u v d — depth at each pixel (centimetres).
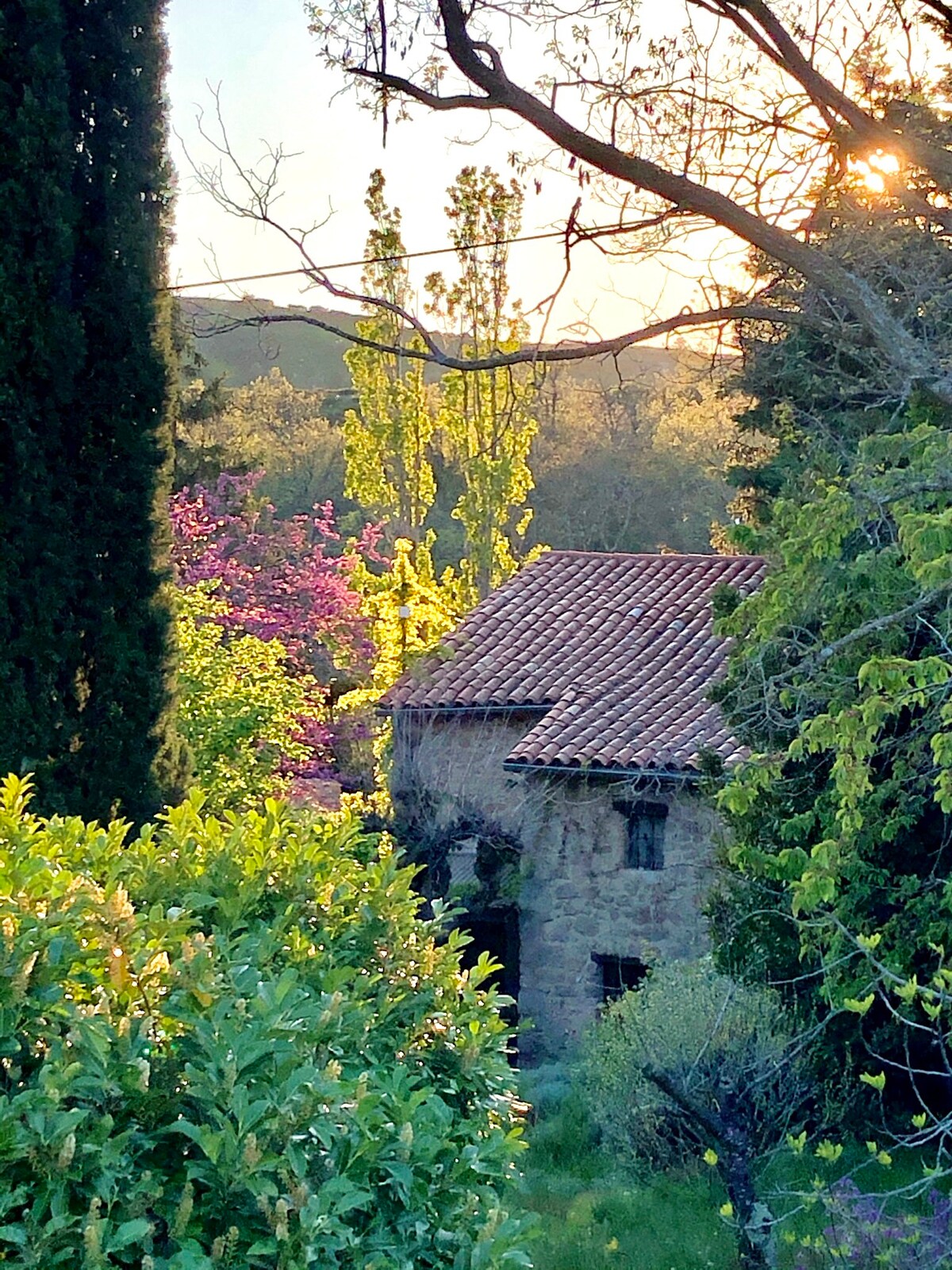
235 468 2430
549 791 1589
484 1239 329
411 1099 331
